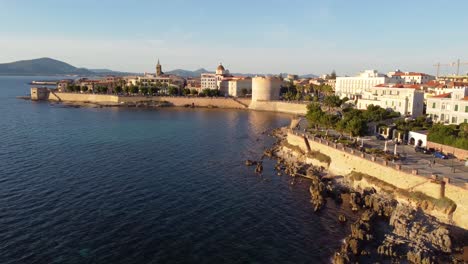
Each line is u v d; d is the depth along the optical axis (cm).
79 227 5616
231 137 13612
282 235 5612
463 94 10769
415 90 12900
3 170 8331
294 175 8669
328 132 11794
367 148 9069
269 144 12425
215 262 4847
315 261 4919
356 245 5072
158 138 12962
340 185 7856
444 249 5138
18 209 6175
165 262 4803
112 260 4794
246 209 6562
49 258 4778
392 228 5781
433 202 6128
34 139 12175
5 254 4825
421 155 8462
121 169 8725
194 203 6750
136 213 6191
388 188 7006
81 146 11212
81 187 7344
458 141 8300
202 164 9500
